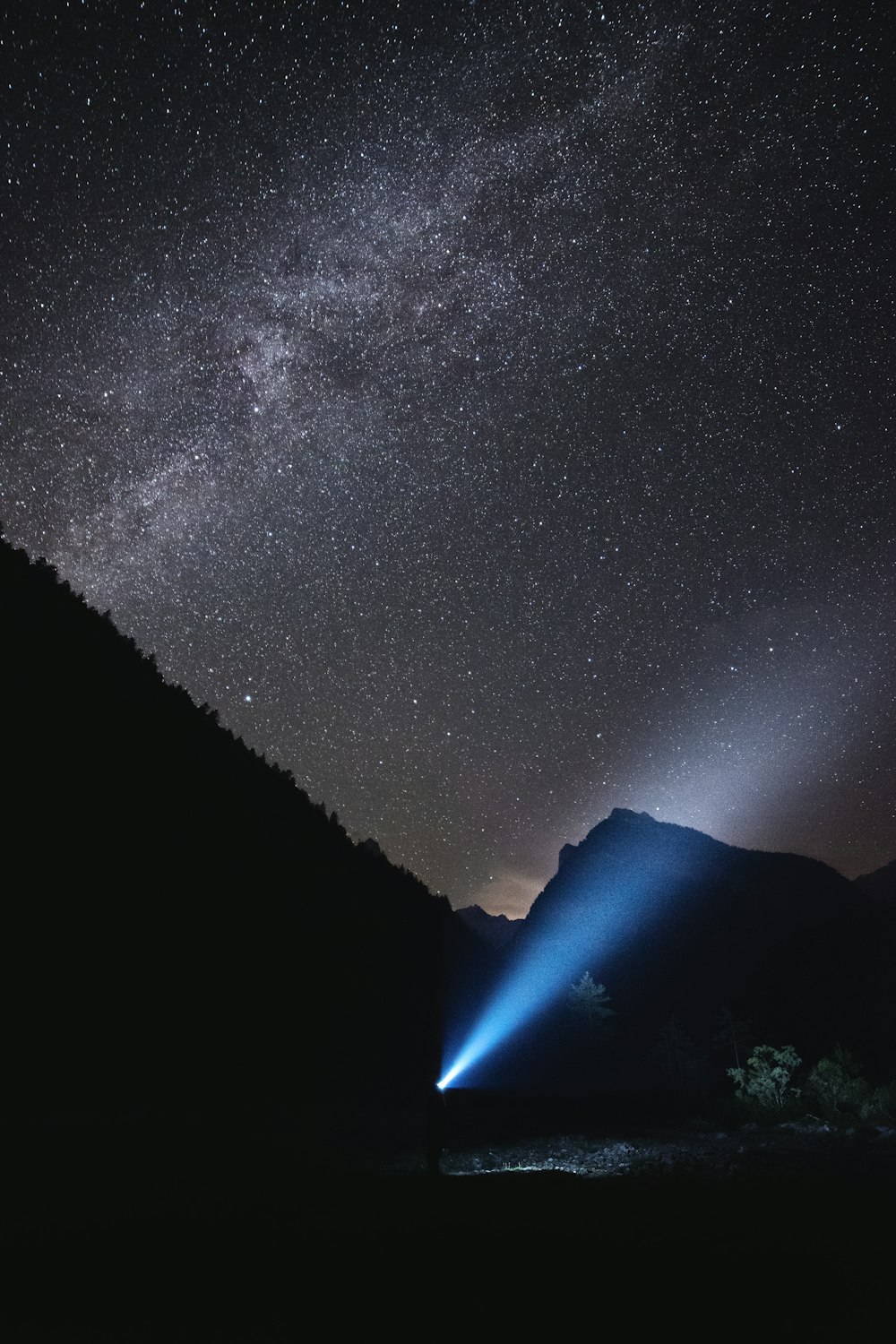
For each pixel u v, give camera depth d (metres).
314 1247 10.44
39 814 37.78
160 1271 9.12
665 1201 14.66
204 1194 14.58
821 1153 22.80
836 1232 12.16
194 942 39.00
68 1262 9.35
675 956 113.88
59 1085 24.27
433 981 19.00
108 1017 29.73
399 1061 45.16
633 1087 52.03
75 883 35.56
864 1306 8.57
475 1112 35.62
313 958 48.16
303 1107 31.22
